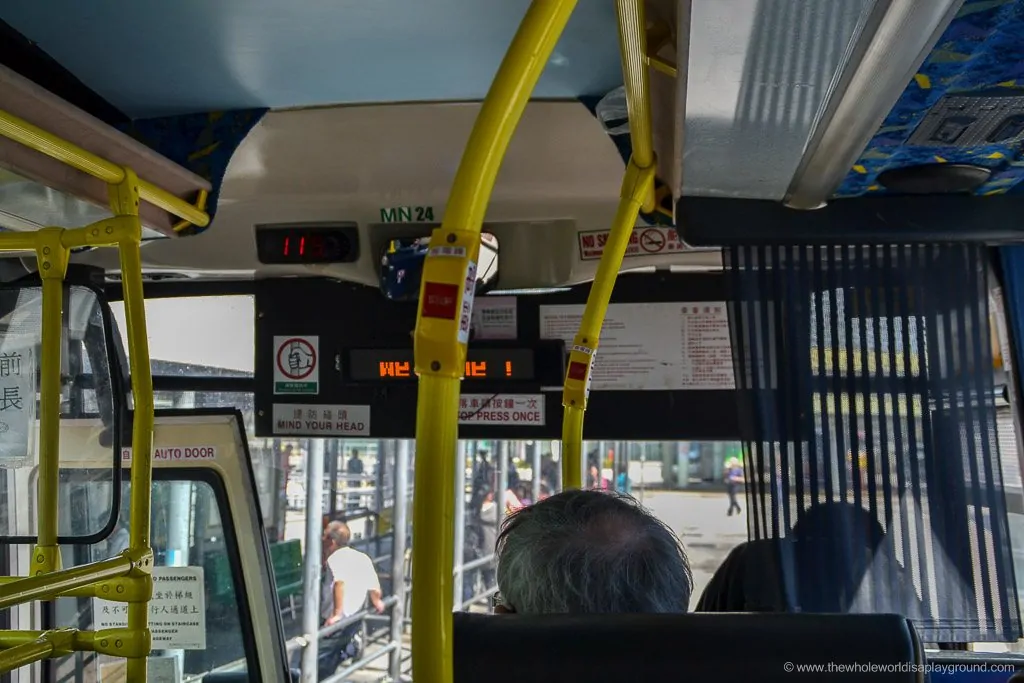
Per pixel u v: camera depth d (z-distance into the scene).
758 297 2.21
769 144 1.69
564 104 2.45
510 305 2.75
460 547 4.73
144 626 1.45
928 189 2.02
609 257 1.91
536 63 0.81
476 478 4.81
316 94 2.39
